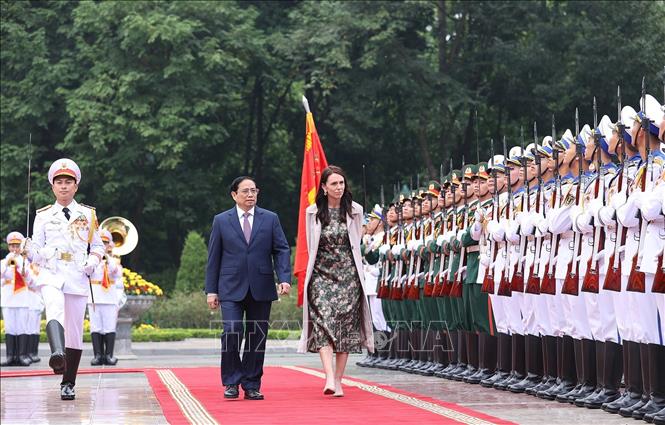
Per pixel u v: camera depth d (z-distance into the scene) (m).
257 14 57.34
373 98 54.16
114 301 26.89
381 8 52.31
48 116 57.62
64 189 16.23
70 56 58.28
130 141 55.06
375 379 20.05
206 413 14.11
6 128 58.00
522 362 17.28
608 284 13.50
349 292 16.27
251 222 16.41
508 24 54.88
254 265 16.27
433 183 21.16
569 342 15.55
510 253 16.86
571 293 14.79
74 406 15.64
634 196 12.92
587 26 49.44
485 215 17.80
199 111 53.62
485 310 18.39
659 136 12.68
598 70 48.66
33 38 57.25
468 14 55.81
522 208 16.47
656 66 47.66
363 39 53.53
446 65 55.81
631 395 13.70
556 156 15.51
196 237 48.47
